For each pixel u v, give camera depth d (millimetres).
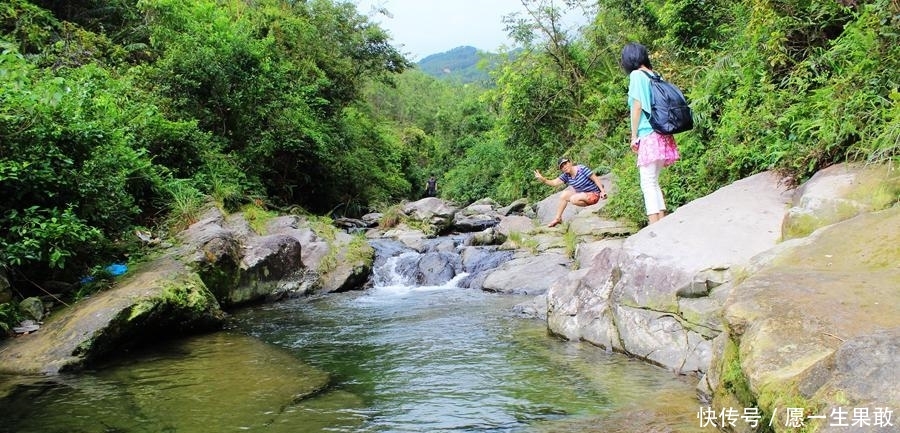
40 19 10781
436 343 5348
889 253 3072
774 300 2805
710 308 4105
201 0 12734
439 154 34125
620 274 4926
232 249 7586
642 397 3645
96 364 4734
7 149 5477
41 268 5641
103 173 6625
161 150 9578
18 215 5410
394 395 3916
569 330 5195
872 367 1948
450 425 3354
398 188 22594
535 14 14859
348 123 18078
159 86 10625
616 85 13328
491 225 14633
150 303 5234
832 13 5719
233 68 11492
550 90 14789
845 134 4676
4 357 4613
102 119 7145
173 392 4012
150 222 8164
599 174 11703
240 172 11227
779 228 4586
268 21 16391
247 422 3443
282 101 13266
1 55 6340
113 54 11297
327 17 19906
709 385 3426
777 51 6004
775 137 5555
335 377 4359
